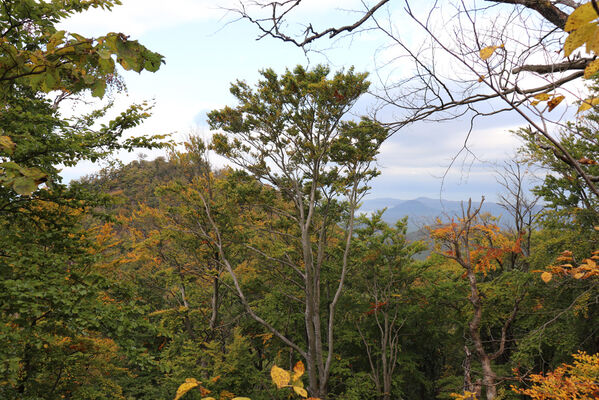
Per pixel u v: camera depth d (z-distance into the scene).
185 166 16.86
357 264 17.17
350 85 12.35
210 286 20.27
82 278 7.78
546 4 1.77
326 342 18.52
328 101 12.90
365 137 12.64
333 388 16.23
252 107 14.05
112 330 7.26
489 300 15.06
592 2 0.80
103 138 8.45
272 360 20.39
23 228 8.73
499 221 18.17
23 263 6.97
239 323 19.34
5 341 5.92
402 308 18.02
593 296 11.01
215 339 18.55
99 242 11.97
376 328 18.44
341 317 18.50
